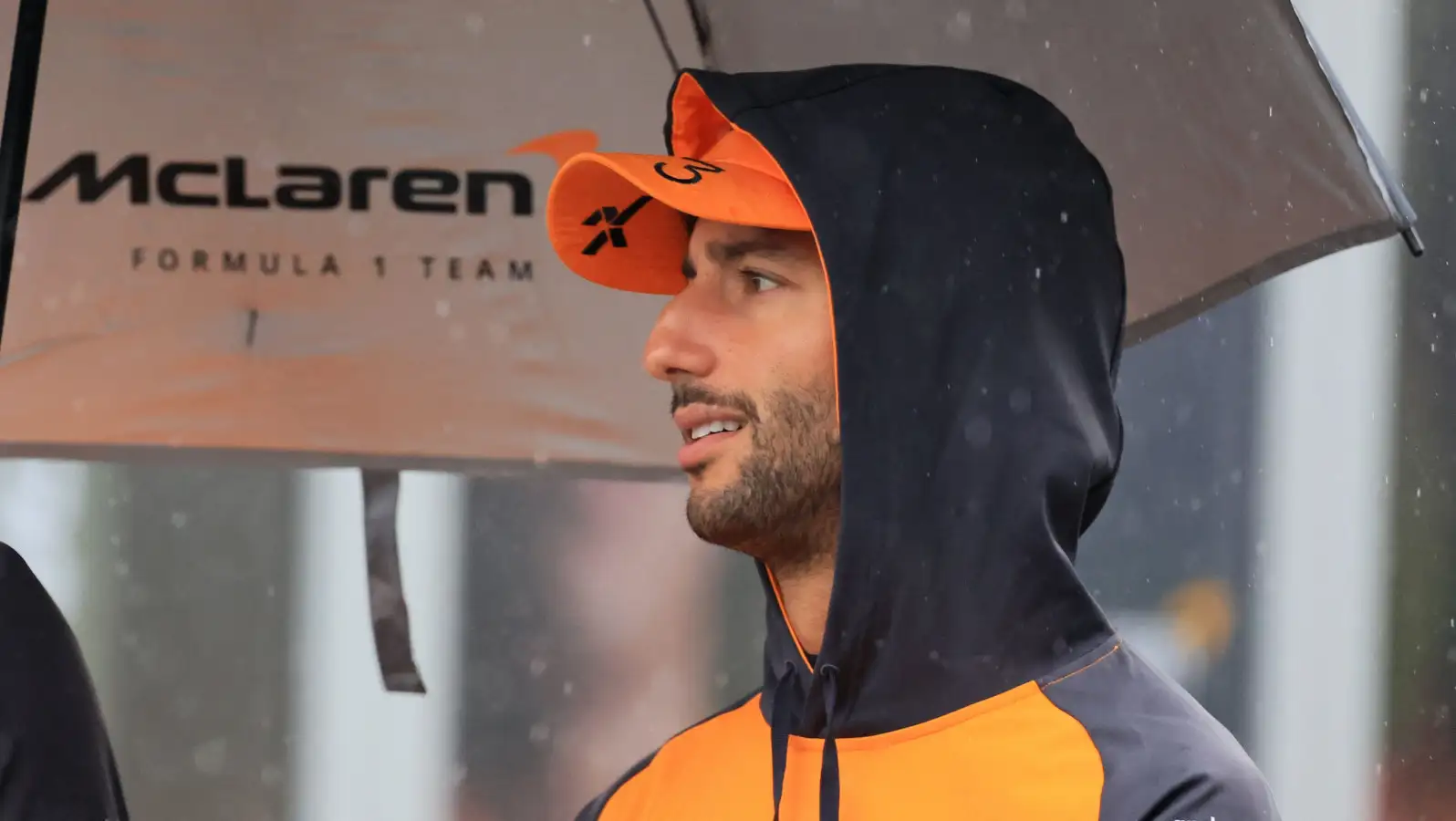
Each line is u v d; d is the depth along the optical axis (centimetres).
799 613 482
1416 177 2012
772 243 471
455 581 1784
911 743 466
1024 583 457
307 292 693
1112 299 505
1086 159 511
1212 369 1916
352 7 679
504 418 704
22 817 533
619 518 1800
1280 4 547
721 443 470
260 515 1861
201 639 1831
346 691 1845
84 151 679
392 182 687
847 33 638
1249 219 601
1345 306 1938
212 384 695
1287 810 1928
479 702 1798
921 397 458
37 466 1820
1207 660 1908
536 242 694
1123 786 425
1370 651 1956
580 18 675
